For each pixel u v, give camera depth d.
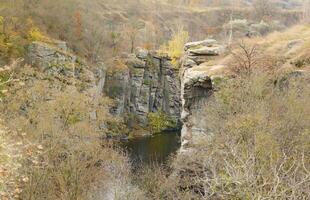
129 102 70.88
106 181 27.59
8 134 16.84
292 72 25.77
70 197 24.12
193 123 29.92
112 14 91.94
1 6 50.69
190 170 25.73
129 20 93.25
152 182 27.77
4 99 26.66
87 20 68.31
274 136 16.53
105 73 65.19
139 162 46.12
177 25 91.12
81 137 28.38
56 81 37.78
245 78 24.16
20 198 20.92
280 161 12.87
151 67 75.75
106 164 29.31
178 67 75.12
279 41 33.16
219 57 33.00
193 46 35.66
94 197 25.73
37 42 48.69
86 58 61.62
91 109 33.62
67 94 29.86
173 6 110.44
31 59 47.75
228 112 23.44
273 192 7.71
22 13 53.56
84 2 79.00
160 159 48.84
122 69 67.44
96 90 54.22
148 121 72.62
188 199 21.92
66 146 27.19
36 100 29.45
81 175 26.28
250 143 14.97
